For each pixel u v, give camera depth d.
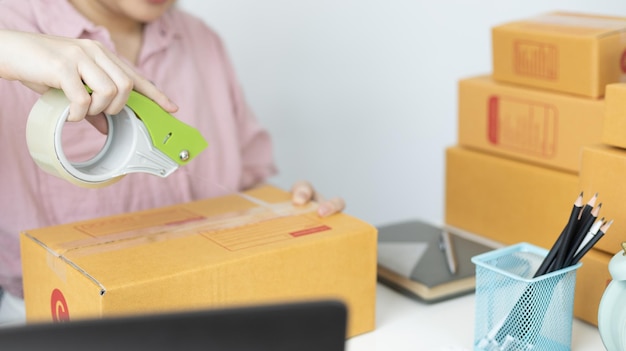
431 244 1.07
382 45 2.16
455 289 0.96
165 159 0.82
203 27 1.39
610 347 0.77
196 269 0.74
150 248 0.80
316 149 2.25
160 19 1.28
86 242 0.82
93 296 0.71
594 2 1.84
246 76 2.12
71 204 1.16
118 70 0.76
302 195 0.97
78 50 0.75
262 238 0.83
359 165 2.27
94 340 0.38
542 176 1.08
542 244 1.10
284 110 2.19
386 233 1.12
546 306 0.79
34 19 1.13
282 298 0.80
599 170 0.87
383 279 1.00
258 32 2.11
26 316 0.90
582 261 0.89
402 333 0.87
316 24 2.15
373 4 2.13
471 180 1.19
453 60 2.07
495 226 1.16
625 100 0.85
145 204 1.23
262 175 1.46
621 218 0.86
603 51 1.01
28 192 1.12
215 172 1.35
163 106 0.81
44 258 0.81
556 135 1.07
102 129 0.82
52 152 0.74
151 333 0.38
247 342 0.39
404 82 2.17
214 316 0.38
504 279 0.78
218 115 1.37
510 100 1.12
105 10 1.20
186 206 0.96
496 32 1.13
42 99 0.77
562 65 1.05
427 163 2.18
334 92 2.21
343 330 0.40
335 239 0.83
